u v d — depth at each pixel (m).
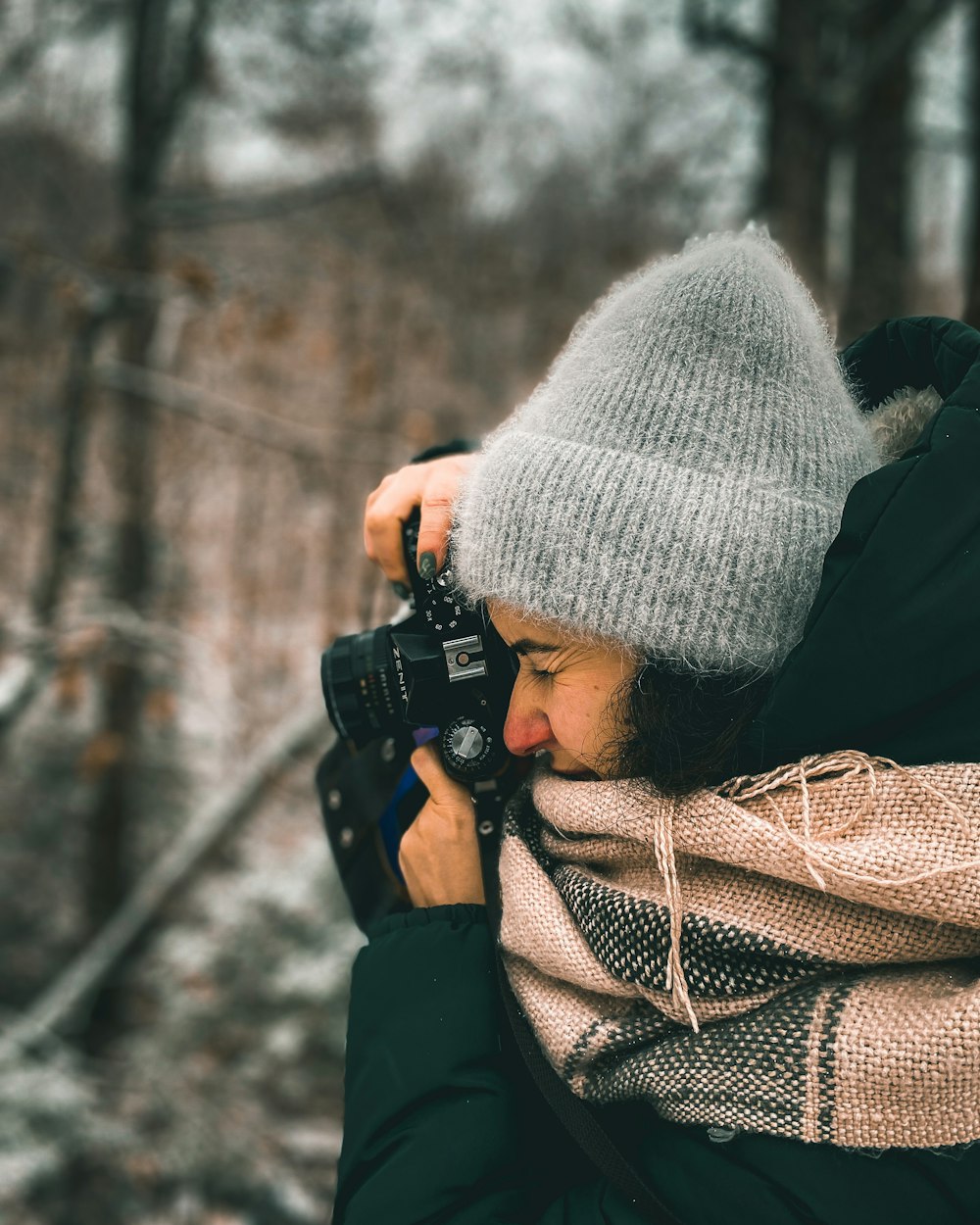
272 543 6.19
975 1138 0.75
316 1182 4.36
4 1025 4.75
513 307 6.71
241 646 5.65
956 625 0.76
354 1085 0.97
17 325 5.42
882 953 0.80
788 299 0.88
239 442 6.27
